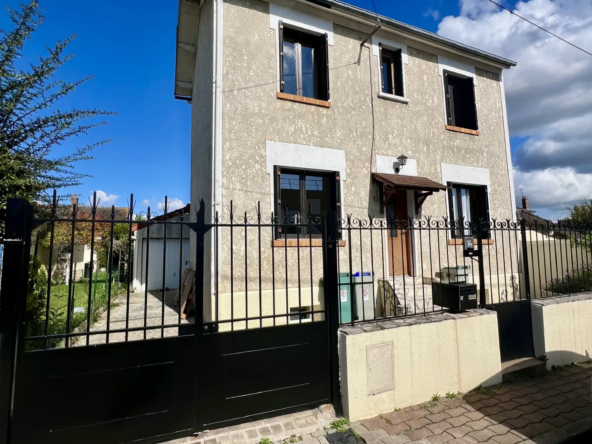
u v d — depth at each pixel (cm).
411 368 395
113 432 290
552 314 516
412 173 823
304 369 363
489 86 993
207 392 322
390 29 811
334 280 382
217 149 618
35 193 437
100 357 289
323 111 725
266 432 326
